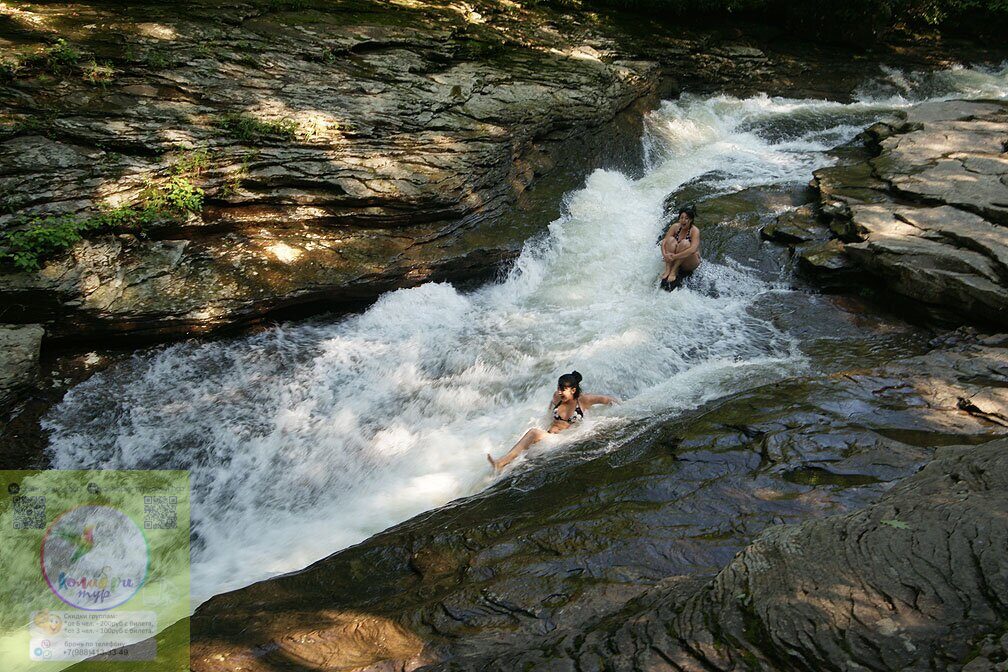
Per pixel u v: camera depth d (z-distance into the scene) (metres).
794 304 9.44
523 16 16.08
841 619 3.19
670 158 14.45
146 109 9.11
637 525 5.23
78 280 7.80
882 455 5.71
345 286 9.16
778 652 3.15
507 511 5.90
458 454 7.43
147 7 10.98
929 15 19.95
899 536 3.60
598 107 13.34
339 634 4.51
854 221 10.00
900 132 13.29
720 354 8.63
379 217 9.80
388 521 6.68
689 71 16.73
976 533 3.46
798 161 13.41
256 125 9.47
